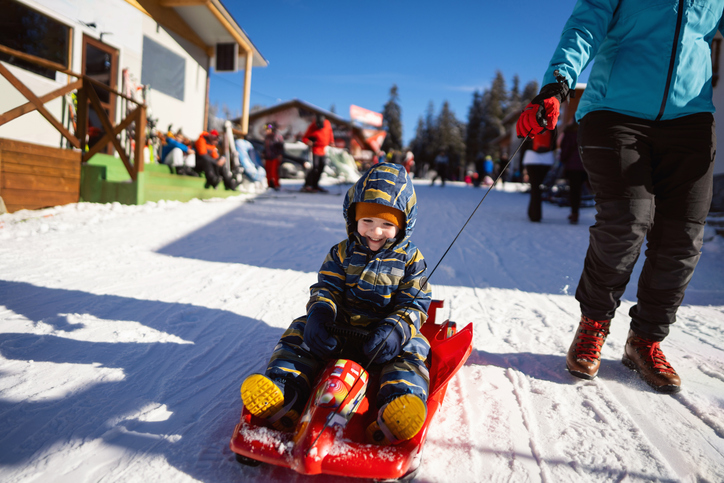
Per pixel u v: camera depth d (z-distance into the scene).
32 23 9.12
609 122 2.42
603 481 1.71
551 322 3.67
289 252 6.05
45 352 2.72
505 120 38.88
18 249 5.20
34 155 7.20
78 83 7.91
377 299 2.17
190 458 1.77
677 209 2.40
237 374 2.54
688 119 2.35
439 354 2.28
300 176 21.83
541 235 8.02
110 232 6.41
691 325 3.63
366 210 2.08
